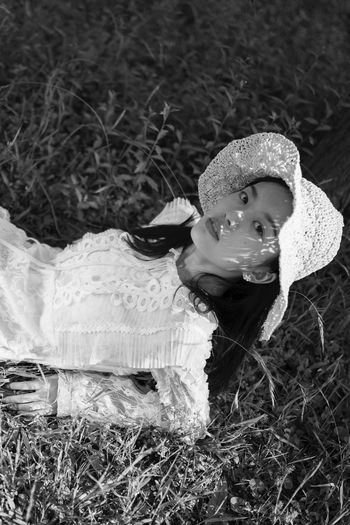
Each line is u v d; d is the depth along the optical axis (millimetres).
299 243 1396
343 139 2037
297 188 1328
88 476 1646
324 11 2355
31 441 1621
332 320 1884
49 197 1895
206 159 1966
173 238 1520
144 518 1643
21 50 2045
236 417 1753
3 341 1537
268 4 2320
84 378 1587
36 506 1582
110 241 1524
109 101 1929
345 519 1711
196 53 2195
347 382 1842
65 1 2174
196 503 1694
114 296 1469
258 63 2205
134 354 1450
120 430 1681
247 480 1726
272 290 1467
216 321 1489
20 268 1546
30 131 1919
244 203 1428
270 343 1838
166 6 2221
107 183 1929
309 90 2195
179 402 1526
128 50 2148
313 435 1786
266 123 2006
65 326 1500
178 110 1919
